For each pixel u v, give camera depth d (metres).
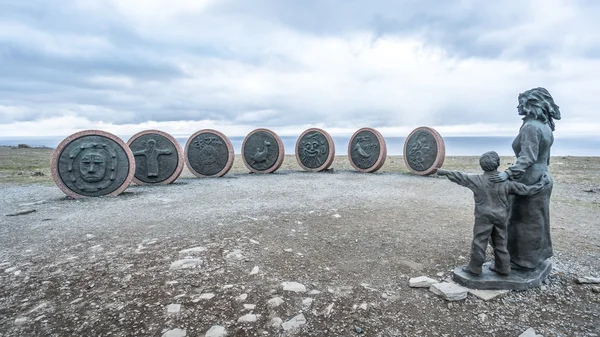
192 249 5.20
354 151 16.33
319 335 3.21
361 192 10.35
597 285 4.03
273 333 3.22
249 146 16.03
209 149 14.75
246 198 9.41
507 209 3.92
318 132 16.34
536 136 3.88
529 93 4.09
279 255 5.05
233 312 3.53
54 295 3.86
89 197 9.89
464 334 3.21
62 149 9.78
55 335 3.16
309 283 4.19
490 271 4.18
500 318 3.44
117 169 10.20
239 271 4.47
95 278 4.27
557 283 4.11
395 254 5.12
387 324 3.38
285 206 8.29
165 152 12.60
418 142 14.70
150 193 10.53
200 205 8.52
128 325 3.30
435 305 3.71
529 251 4.08
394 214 7.51
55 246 5.48
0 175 15.07
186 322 3.35
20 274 4.38
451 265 4.70
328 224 6.68
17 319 3.38
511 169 3.87
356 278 4.34
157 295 3.84
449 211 7.82
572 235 5.98
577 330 3.21
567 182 12.20
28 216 7.56
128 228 6.48
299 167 18.94
